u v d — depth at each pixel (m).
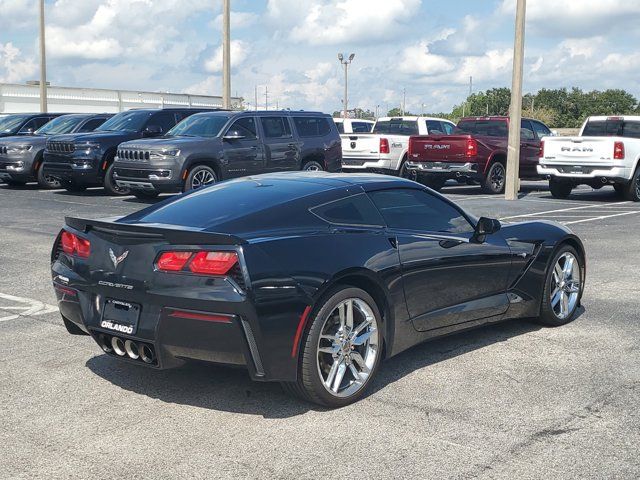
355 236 4.66
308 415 4.29
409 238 4.99
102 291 4.45
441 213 5.43
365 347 4.66
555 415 4.25
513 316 5.92
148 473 3.56
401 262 4.86
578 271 6.38
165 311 4.16
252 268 4.05
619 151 16.45
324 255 4.38
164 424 4.17
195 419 4.24
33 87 50.41
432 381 4.86
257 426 4.13
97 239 4.55
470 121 20.22
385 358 4.90
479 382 4.83
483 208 15.20
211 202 4.75
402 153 20.47
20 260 9.38
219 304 4.01
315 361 4.26
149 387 4.77
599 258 9.55
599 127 18.08
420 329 5.08
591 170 16.78
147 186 15.06
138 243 4.30
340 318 4.44
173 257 4.16
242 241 4.09
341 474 3.53
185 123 16.16
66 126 20.00
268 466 3.62
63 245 4.84
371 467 3.60
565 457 3.70
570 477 3.48
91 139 17.00
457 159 18.39
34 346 5.70
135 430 4.09
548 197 18.31
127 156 15.39
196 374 5.00
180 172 14.88
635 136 17.61
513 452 3.76
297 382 4.29
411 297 4.96
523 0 17.14
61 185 19.41
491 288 5.66
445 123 22.33
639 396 4.56
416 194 5.32
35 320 6.50
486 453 3.75
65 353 5.52
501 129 19.69
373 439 3.94
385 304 4.79
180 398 4.57
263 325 4.05
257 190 4.89
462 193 19.55
